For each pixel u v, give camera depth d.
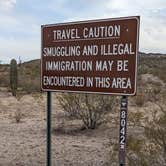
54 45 6.80
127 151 7.28
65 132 13.20
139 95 22.22
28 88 31.61
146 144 8.03
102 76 6.11
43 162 9.12
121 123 5.70
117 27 5.89
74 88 6.52
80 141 11.70
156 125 7.47
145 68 54.50
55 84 6.82
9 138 12.15
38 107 21.20
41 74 7.06
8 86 35.72
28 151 10.28
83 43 6.36
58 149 10.50
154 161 7.15
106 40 6.04
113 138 11.91
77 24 6.42
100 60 6.13
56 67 6.79
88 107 13.70
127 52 5.79
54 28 6.78
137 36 5.68
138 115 13.19
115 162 8.66
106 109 14.12
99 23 6.11
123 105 5.77
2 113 18.67
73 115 14.66
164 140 7.16
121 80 5.87
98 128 13.88
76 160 9.27
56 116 16.94
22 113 18.67
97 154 9.83
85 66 6.34
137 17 5.68
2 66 60.34
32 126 14.70
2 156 9.71
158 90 23.17
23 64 56.72
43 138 12.15
